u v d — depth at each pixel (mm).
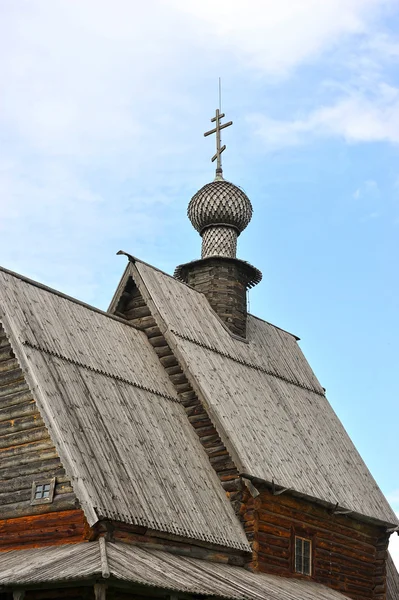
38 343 25922
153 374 30078
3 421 25703
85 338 28250
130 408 27188
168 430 28078
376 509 33781
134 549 23344
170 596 21734
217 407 29422
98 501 22891
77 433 24234
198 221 38000
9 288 26875
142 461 25609
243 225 38125
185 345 31172
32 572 21156
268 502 28828
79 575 20156
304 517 30469
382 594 33688
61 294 29078
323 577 30797
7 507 24797
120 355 29266
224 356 33062
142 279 32312
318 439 33969
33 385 24594
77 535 23312
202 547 26062
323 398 37594
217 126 40188
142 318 32375
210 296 36125
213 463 28922
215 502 27422
